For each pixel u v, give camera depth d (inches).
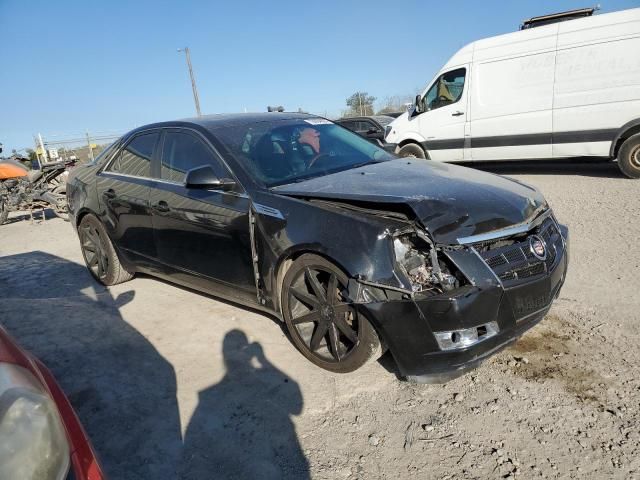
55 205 368.5
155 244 163.9
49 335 156.7
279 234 120.6
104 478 58.3
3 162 369.7
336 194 116.7
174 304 175.3
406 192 113.7
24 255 271.7
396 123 434.3
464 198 111.4
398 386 115.6
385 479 89.4
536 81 351.6
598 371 113.8
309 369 125.4
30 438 46.9
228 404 114.4
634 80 315.3
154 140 169.5
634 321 134.2
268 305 131.6
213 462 96.9
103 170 191.8
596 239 205.8
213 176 132.2
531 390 109.6
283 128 162.1
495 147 378.6
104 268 196.9
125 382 127.1
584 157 346.9
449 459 92.6
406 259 103.8
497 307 100.2
